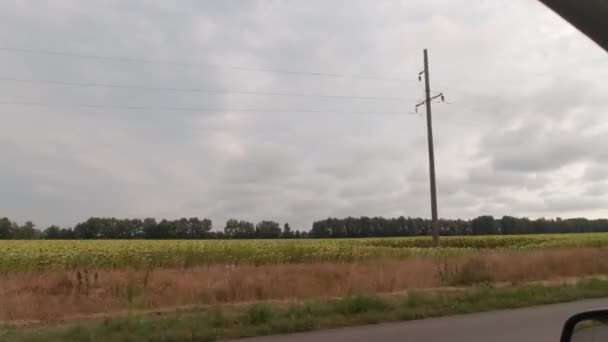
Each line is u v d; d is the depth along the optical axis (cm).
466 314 1184
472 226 8650
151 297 1347
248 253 2714
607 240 4519
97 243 3150
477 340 874
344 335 936
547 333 937
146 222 7312
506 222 8681
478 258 2045
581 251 2588
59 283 1588
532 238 5056
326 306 1192
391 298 1359
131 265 2331
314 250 2855
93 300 1329
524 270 2012
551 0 272
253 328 977
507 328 992
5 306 1206
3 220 6956
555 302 1404
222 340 909
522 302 1356
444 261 2047
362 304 1193
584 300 1448
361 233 8238
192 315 1125
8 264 2236
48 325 1086
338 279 1653
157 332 943
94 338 900
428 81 3167
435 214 3055
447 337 904
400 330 980
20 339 895
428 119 3148
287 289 1502
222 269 1847
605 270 2306
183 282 1508
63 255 2372
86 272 1527
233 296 1432
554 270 2166
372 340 884
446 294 1441
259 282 1513
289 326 993
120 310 1259
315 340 891
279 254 2695
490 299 1360
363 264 2000
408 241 4828
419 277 1758
